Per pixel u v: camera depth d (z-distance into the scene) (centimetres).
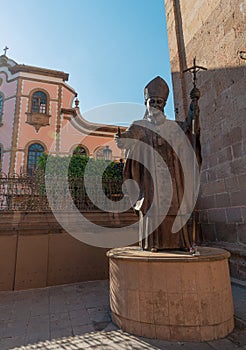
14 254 525
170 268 287
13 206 555
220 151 593
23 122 1839
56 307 398
